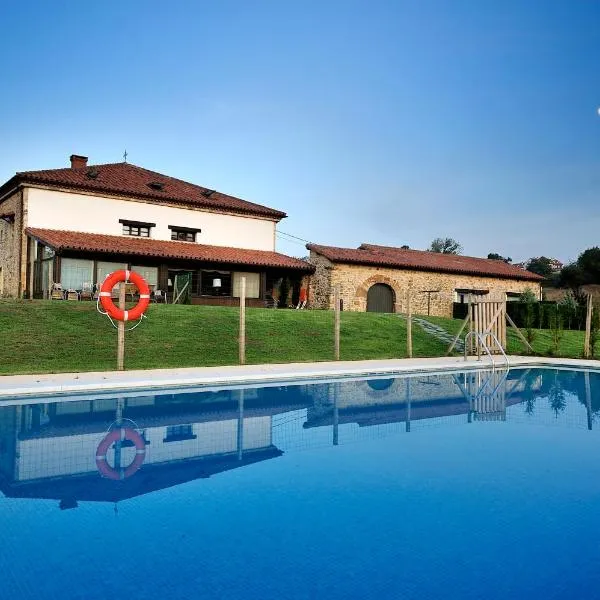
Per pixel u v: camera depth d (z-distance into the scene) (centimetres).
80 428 714
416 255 3253
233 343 1530
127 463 566
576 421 817
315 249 2812
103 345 1364
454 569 344
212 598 306
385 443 672
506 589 320
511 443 677
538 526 415
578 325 2552
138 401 889
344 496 477
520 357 1631
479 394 1056
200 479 520
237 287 2603
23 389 880
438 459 598
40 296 2228
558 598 310
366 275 2812
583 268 5006
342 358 1484
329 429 746
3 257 2598
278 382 1104
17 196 2383
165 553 362
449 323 2206
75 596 306
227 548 371
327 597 308
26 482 502
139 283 1307
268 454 611
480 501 468
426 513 438
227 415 820
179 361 1298
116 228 2459
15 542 377
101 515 427
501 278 3272
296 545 376
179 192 2708
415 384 1155
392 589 319
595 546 379
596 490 499
